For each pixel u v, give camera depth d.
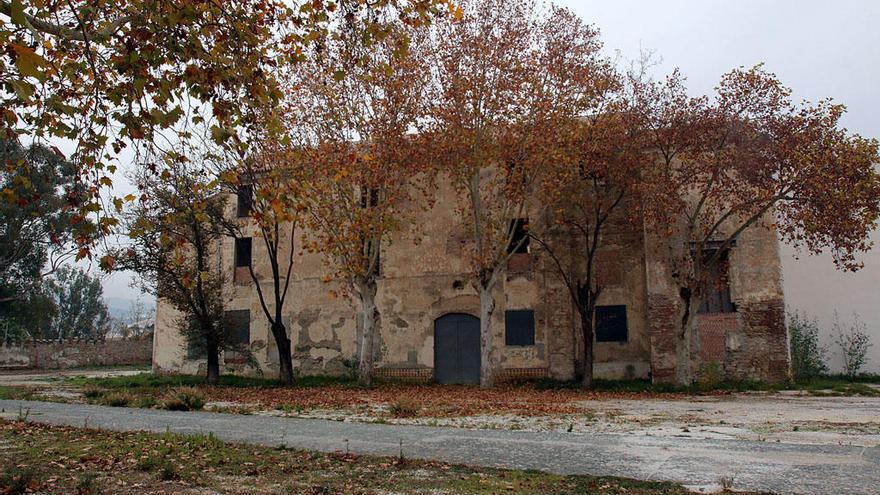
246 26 8.27
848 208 19.66
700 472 7.07
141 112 7.84
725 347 23.16
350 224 24.89
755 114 20.91
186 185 15.37
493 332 25.92
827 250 27.52
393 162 23.39
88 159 8.12
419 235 27.45
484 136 22.84
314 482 6.79
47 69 8.00
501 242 23.66
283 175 9.30
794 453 8.22
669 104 21.69
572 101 22.38
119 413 13.42
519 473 7.11
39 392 21.22
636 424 12.46
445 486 6.55
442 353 26.58
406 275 27.36
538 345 25.41
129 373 35.38
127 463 7.71
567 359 24.98
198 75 8.11
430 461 7.78
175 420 12.14
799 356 26.00
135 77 7.78
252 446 8.95
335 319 28.08
